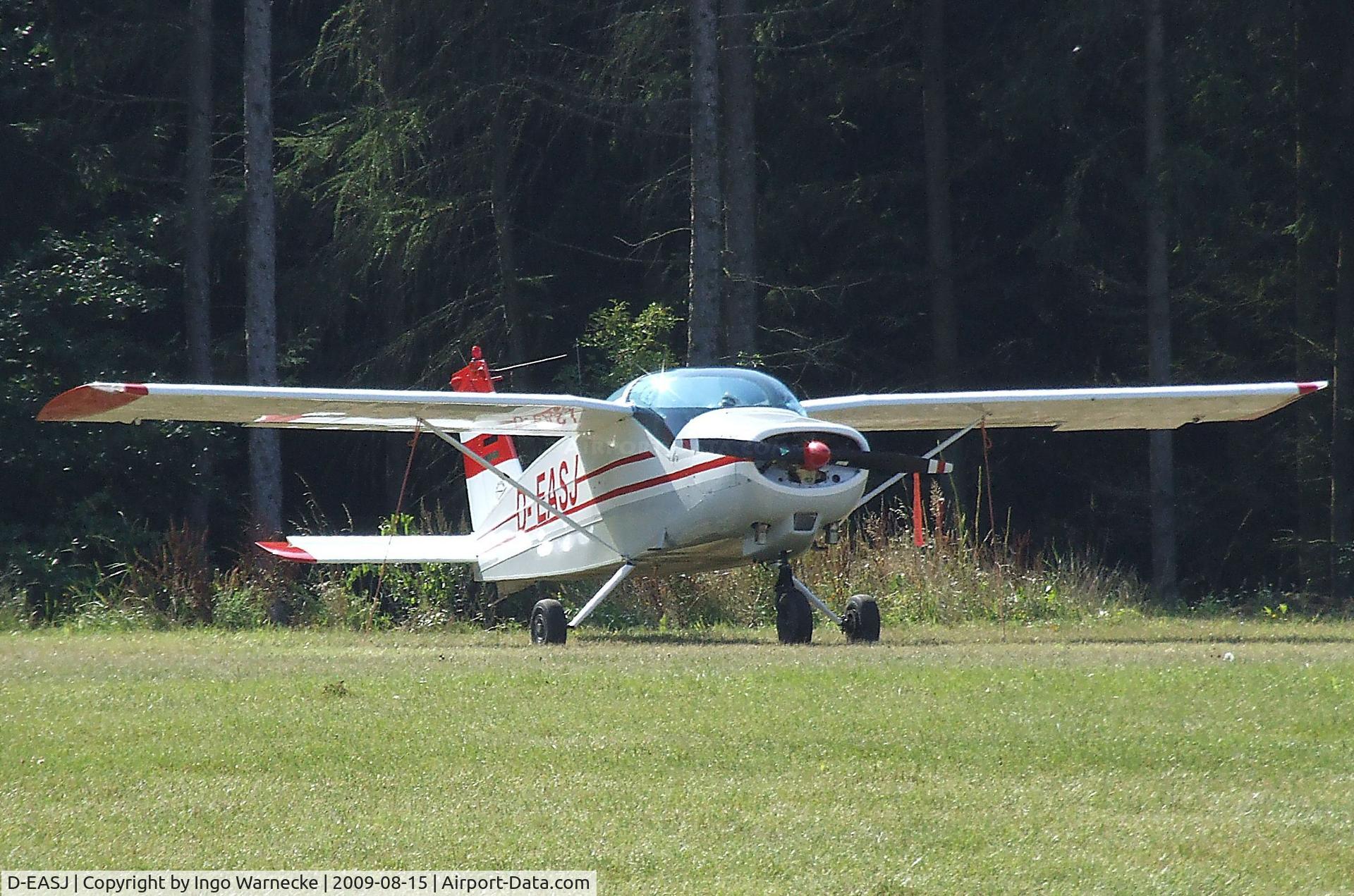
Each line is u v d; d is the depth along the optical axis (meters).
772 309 99.94
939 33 97.88
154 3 96.12
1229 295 97.75
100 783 24.33
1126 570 107.06
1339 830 21.83
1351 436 90.75
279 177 99.75
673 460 48.38
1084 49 89.56
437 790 23.95
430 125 98.25
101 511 88.75
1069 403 53.62
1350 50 87.00
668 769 25.36
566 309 105.31
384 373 102.06
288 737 27.75
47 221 98.56
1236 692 32.31
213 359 100.00
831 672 35.84
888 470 47.81
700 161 79.75
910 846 21.08
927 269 100.12
